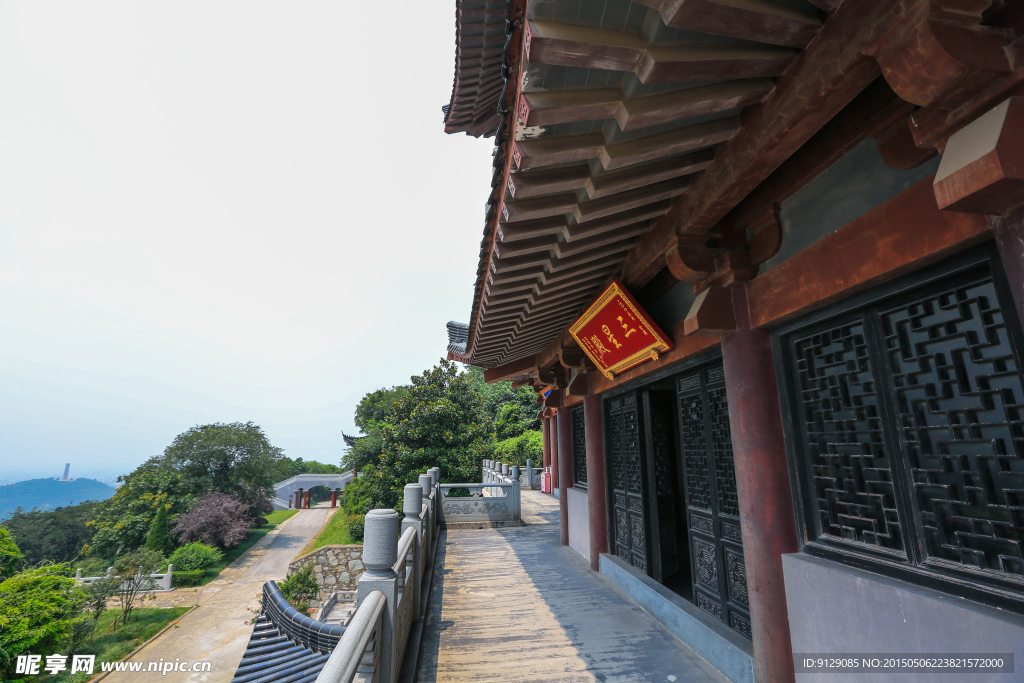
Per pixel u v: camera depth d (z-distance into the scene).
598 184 2.34
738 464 3.04
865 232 2.24
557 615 4.69
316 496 54.97
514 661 3.71
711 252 3.09
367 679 2.24
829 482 2.68
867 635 2.25
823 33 1.77
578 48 1.55
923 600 2.01
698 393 4.29
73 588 14.68
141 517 24.75
